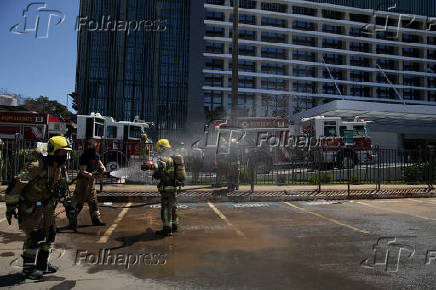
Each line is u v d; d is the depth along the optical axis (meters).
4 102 18.91
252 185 10.54
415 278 3.76
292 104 54.81
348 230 6.20
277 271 3.94
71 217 6.07
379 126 36.56
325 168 16.70
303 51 63.50
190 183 13.20
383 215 7.81
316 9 64.75
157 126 50.81
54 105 48.16
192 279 3.66
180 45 53.25
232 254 4.62
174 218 5.90
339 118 18.03
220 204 9.28
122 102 50.34
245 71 60.47
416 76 67.38
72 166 10.20
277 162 16.72
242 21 61.66
